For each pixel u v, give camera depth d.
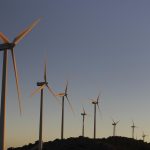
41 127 89.62
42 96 91.19
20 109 65.06
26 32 66.38
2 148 60.09
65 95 119.56
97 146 128.88
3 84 62.97
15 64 66.19
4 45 64.25
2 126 61.00
